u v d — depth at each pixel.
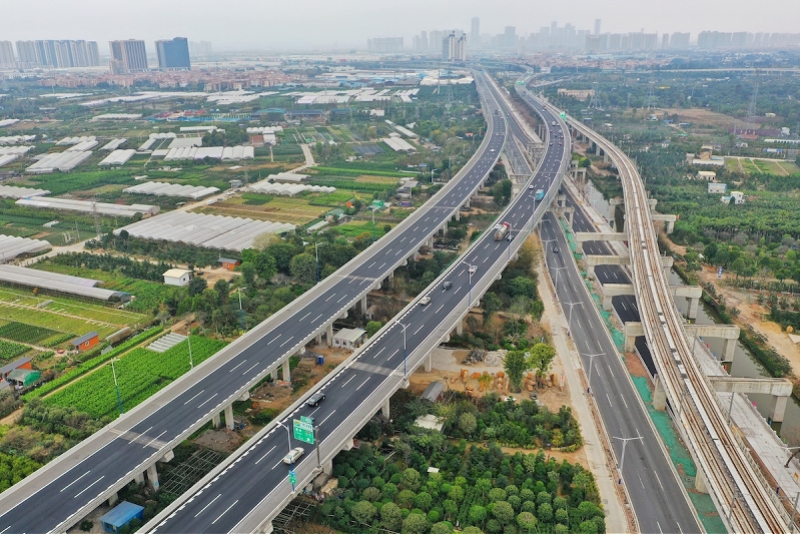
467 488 142.62
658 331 197.25
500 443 161.50
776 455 156.38
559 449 159.12
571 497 140.38
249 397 181.62
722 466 136.62
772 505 125.50
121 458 140.62
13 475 144.62
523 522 130.62
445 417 165.62
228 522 123.19
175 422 152.88
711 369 193.38
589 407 177.38
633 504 139.25
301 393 183.88
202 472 147.75
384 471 148.12
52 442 158.75
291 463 139.38
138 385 185.38
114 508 134.75
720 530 131.25
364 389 168.50
